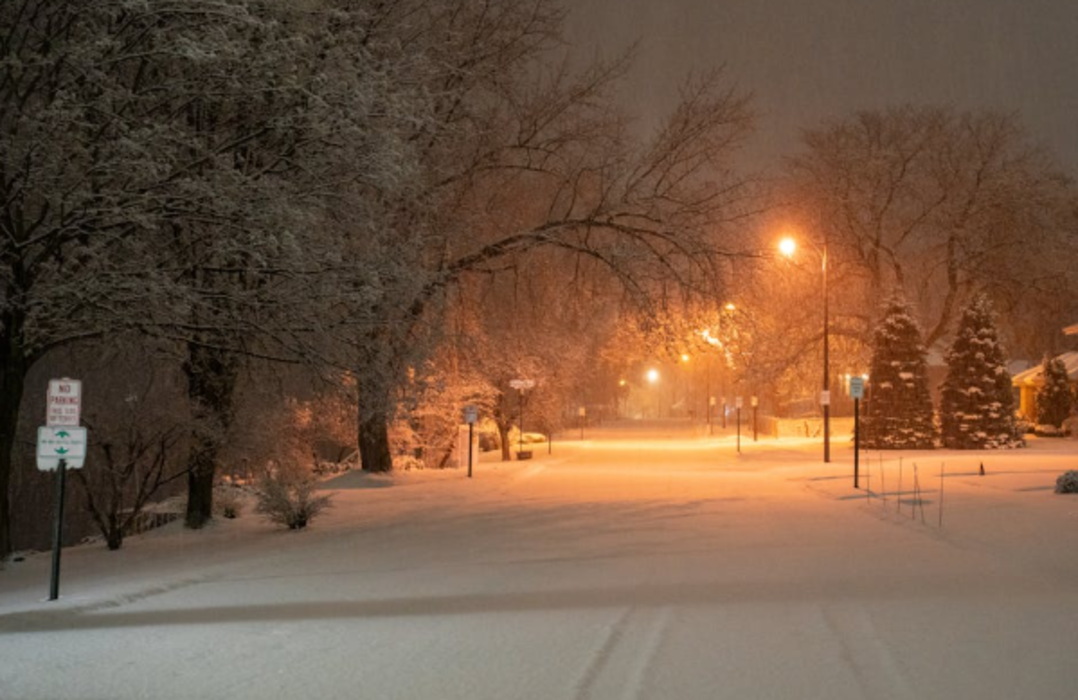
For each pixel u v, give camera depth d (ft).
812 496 78.18
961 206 167.73
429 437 125.08
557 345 116.67
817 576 38.06
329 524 63.36
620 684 22.53
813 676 23.11
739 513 64.59
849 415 230.27
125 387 60.18
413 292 58.13
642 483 95.45
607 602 33.14
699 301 83.87
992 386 143.02
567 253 96.27
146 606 33.88
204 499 64.64
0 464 49.24
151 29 42.09
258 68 43.65
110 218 41.37
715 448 182.29
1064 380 171.63
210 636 28.78
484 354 106.01
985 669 23.66
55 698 22.31
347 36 50.65
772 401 263.70
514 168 91.30
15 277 44.68
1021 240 165.17
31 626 30.94
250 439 64.64
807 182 167.63
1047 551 43.93
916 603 32.19
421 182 62.64
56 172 40.93
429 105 56.95
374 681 23.27
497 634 28.37
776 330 155.84
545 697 21.61
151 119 43.86
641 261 84.43
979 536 49.57
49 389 36.52
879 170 166.61
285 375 64.28
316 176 48.21
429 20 72.69
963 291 178.09
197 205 42.96
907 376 146.72
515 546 49.08
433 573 40.55
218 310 50.03
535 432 228.63
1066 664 24.09
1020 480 83.66
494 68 83.10
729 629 28.48
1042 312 176.55
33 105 42.60
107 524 63.36
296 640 28.04
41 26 44.98
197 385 61.21
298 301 48.11
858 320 177.78
